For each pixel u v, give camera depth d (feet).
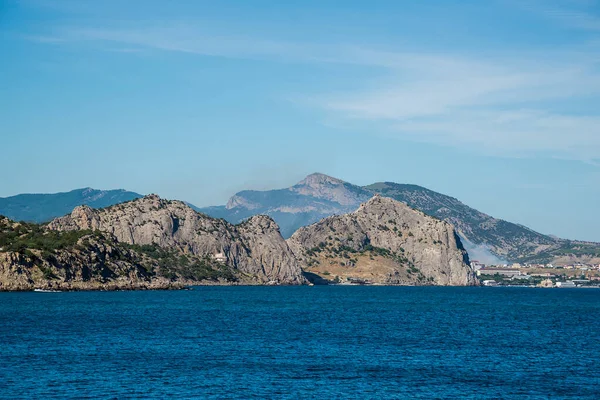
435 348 479.41
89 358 405.80
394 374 374.02
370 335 558.15
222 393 323.16
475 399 321.73
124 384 336.49
